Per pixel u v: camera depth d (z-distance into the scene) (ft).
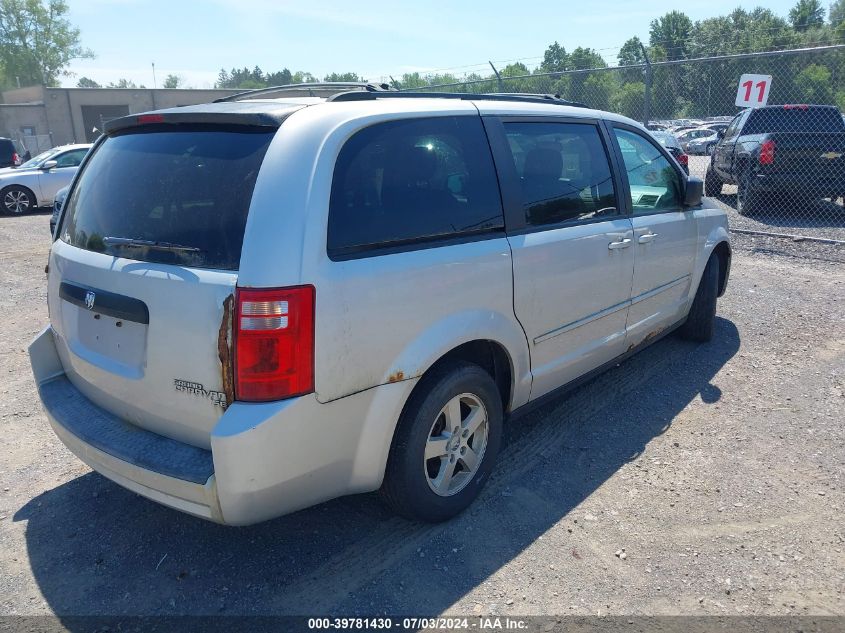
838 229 32.89
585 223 12.29
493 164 10.62
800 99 56.80
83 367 9.67
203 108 9.34
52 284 10.49
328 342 8.04
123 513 10.82
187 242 8.30
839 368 16.10
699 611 8.45
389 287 8.64
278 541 10.01
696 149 95.20
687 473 11.63
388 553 9.67
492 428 10.75
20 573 9.43
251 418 7.64
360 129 8.86
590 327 12.69
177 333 8.12
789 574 9.08
